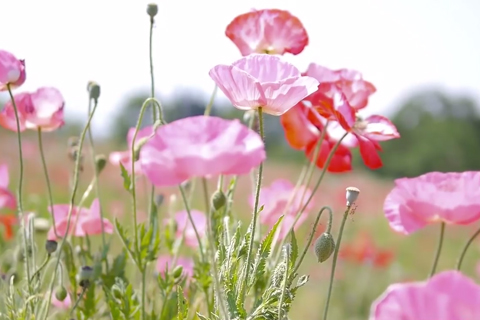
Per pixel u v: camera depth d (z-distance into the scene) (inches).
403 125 517.0
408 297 36.9
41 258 57.2
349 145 51.8
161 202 54.8
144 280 47.9
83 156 54.1
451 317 36.6
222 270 44.9
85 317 49.4
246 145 39.9
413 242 171.6
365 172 400.8
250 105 44.5
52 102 51.3
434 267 44.3
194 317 47.4
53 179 139.0
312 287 119.4
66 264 51.6
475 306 36.5
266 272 48.1
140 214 81.1
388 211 44.7
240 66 45.9
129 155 55.7
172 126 40.0
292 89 44.0
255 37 50.6
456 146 501.0
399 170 504.1
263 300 44.2
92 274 48.8
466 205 43.3
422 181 43.7
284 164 302.5
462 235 180.2
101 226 51.5
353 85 50.1
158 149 40.1
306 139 52.1
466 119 530.6
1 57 48.2
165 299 48.4
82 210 52.4
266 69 45.8
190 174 40.2
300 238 80.0
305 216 53.2
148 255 47.9
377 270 127.9
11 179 133.8
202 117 40.1
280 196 53.9
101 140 276.1
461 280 36.7
